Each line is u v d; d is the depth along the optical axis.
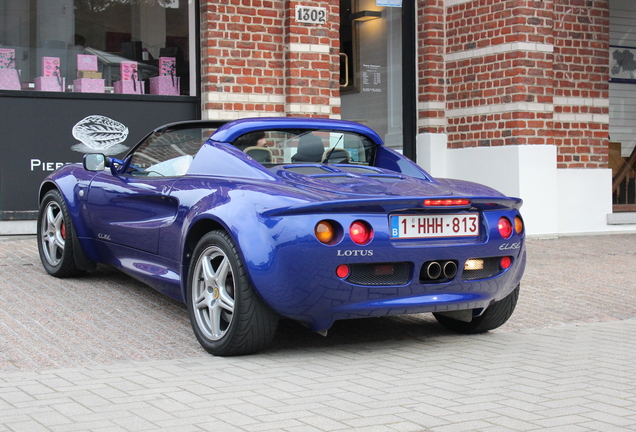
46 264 6.08
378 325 4.94
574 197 10.11
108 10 8.73
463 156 10.08
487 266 4.17
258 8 9.00
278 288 3.74
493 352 4.20
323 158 4.74
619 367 3.86
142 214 4.98
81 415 2.95
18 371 3.62
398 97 10.65
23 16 8.31
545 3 9.42
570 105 10.14
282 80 9.18
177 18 9.04
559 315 5.40
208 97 8.79
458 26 10.10
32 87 8.38
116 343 4.23
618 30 10.89
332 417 2.97
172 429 2.80
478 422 2.93
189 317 4.45
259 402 3.16
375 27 10.51
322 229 3.71
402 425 2.88
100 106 8.62
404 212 3.88
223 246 3.93
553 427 2.89
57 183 5.96
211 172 4.47
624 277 6.97
